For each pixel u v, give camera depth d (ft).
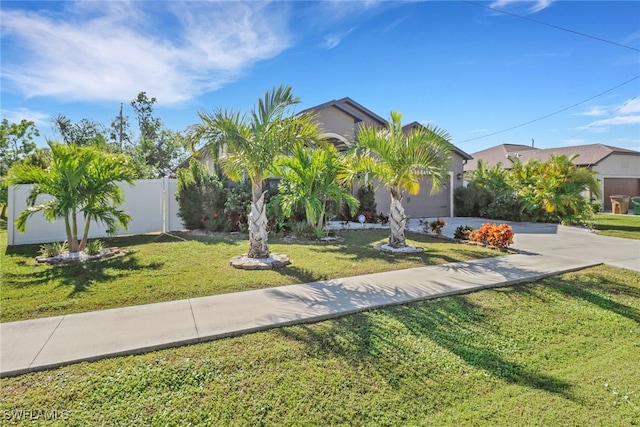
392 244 28.53
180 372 10.33
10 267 22.17
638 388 10.23
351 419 8.73
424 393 9.86
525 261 24.44
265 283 18.88
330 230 38.78
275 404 9.14
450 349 12.30
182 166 61.98
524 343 12.98
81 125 86.94
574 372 11.12
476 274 20.83
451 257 25.90
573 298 17.52
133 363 10.75
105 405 8.89
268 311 14.73
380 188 57.47
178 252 26.96
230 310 14.87
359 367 10.92
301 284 18.79
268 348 11.78
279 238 35.40
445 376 10.70
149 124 99.81
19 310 14.78
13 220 30.91
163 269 21.67
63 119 83.92
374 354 11.69
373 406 9.23
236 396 9.39
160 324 13.37
